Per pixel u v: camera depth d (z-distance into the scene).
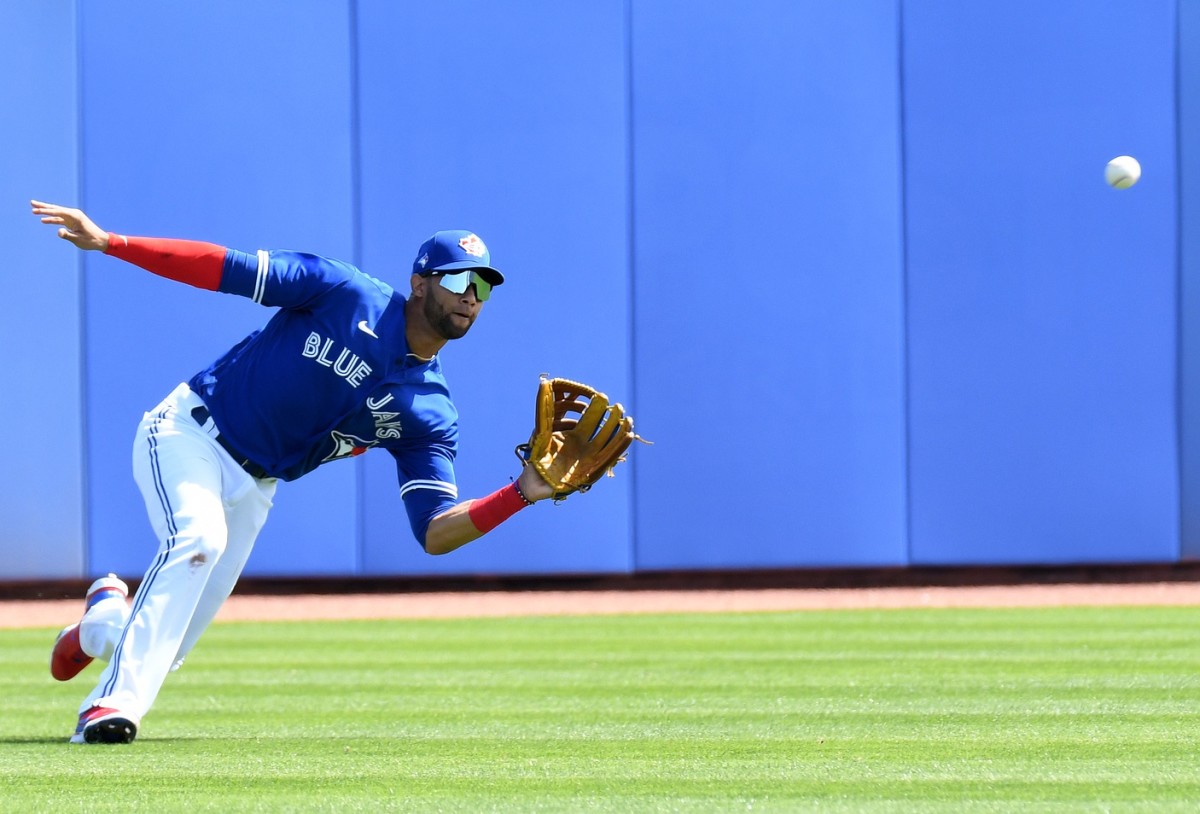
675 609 40.03
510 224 45.41
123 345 44.38
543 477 15.68
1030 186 45.97
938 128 45.94
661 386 45.66
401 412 16.16
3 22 44.22
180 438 15.88
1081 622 34.19
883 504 45.84
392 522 45.06
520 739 16.69
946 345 45.94
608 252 45.59
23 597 44.25
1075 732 16.95
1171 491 46.03
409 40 45.22
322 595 44.78
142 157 44.44
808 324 45.81
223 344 44.56
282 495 44.91
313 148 44.94
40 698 21.98
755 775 13.86
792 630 33.44
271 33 44.91
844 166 45.84
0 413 44.22
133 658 15.62
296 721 18.77
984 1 45.88
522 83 45.50
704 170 45.78
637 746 16.02
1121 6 45.84
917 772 14.01
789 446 45.78
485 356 45.16
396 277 45.06
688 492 45.66
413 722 18.53
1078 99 45.91
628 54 45.72
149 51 44.50
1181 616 35.59
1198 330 46.06
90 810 11.95
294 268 15.38
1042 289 45.91
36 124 44.31
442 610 40.47
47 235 44.25
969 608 38.78
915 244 45.97
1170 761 14.68
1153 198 45.97
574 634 33.25
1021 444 45.94
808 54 45.91
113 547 44.28
